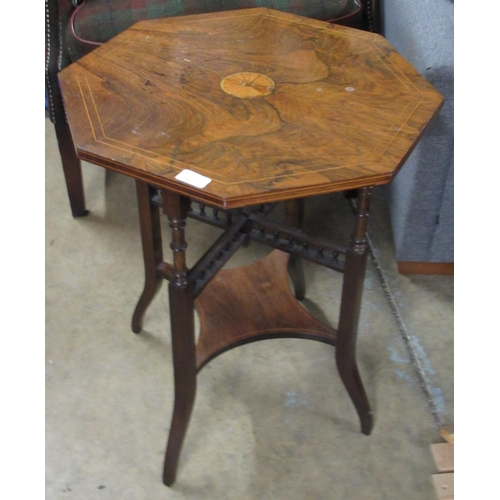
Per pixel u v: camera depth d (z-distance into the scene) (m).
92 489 1.16
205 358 1.19
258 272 1.40
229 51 1.12
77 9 1.53
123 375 1.36
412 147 0.87
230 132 0.89
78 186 1.73
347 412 1.29
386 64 1.08
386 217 1.78
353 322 1.08
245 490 1.16
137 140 0.86
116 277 1.61
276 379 1.35
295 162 0.83
